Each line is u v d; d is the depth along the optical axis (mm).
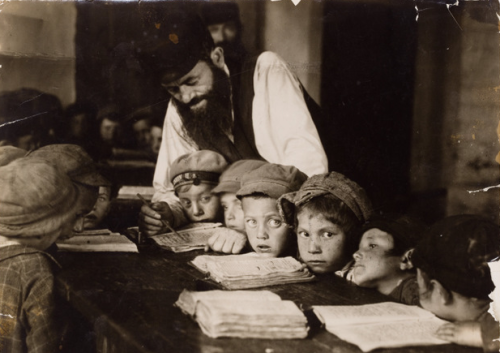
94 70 2207
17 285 2141
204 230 2291
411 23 2062
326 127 2158
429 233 2021
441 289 1932
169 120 2248
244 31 2162
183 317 1877
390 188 2104
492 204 2064
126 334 1858
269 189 2172
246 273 2027
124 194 2275
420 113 2086
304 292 1959
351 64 2109
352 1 2086
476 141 2068
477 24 2043
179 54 2189
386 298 1965
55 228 2213
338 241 2090
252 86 2197
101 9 2168
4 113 2207
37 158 2223
